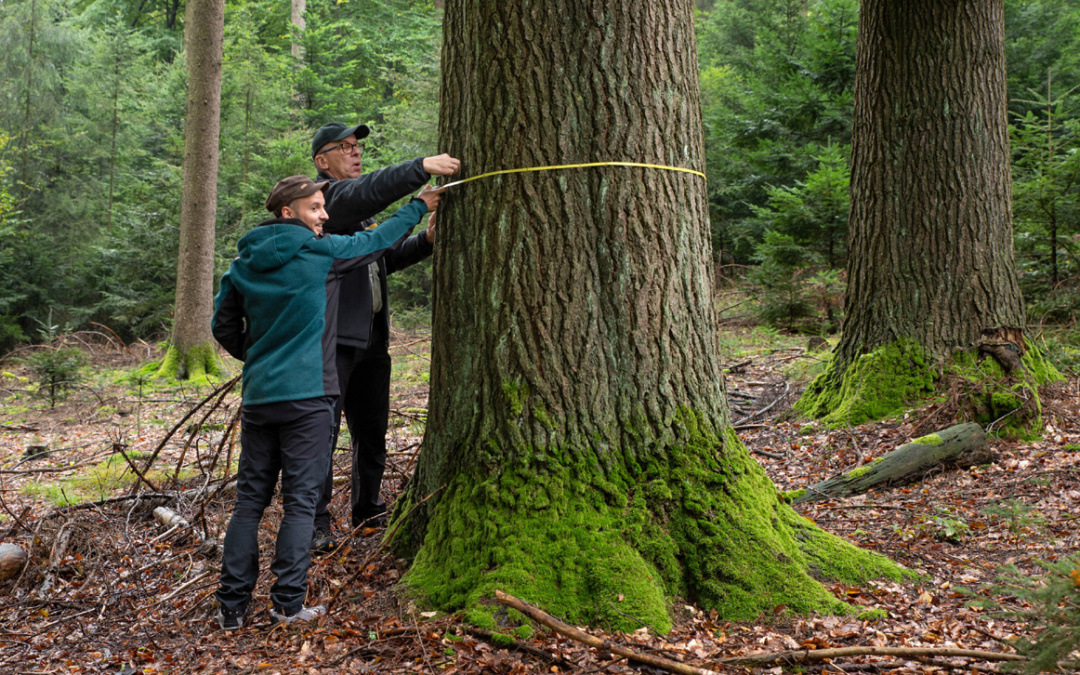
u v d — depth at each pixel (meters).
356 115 22.67
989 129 5.54
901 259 5.65
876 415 5.43
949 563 3.26
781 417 6.07
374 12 28.27
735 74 16.50
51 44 20.62
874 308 5.79
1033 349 5.57
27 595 3.38
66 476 5.79
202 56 11.20
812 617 2.69
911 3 5.57
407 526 3.23
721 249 14.66
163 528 4.13
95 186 20.23
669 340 3.00
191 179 11.17
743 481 3.05
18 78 19.78
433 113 16.05
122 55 20.67
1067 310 7.12
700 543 2.84
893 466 4.42
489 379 3.00
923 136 5.57
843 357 5.98
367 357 3.67
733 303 12.38
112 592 3.31
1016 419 4.97
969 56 5.50
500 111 2.96
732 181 13.95
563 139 2.91
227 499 4.41
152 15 29.59
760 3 17.31
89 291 18.36
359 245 3.01
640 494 2.89
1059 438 4.78
